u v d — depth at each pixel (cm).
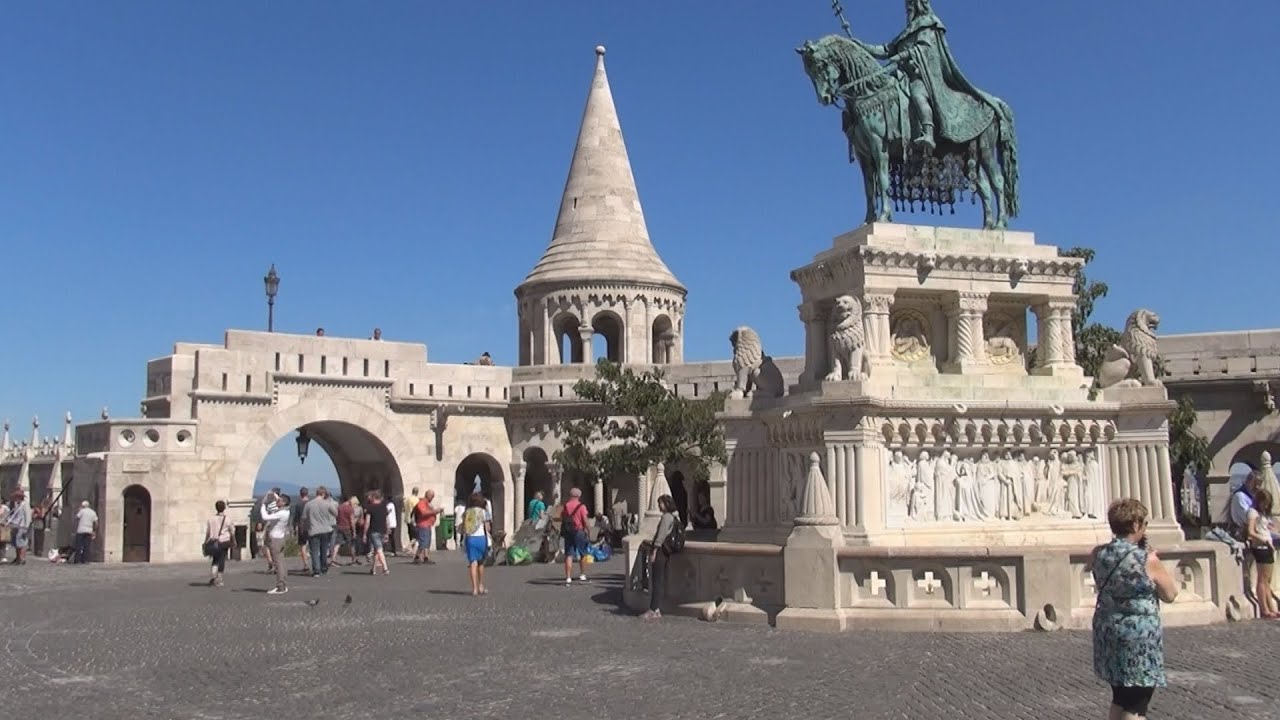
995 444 1775
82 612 1939
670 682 1152
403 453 4216
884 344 1788
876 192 1862
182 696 1155
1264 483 1755
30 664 1365
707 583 1630
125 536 3612
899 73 1898
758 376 1958
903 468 1727
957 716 980
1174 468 3052
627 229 4803
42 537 4034
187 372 3806
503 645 1438
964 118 1917
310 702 1112
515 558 3059
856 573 1490
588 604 1927
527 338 4778
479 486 4822
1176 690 1073
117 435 3634
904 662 1225
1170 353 3531
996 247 1877
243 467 3838
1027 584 1438
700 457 3569
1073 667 1184
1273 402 3391
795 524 1516
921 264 1809
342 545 3497
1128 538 776
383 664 1315
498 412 4444
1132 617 755
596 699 1084
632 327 4659
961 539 1719
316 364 4031
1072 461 1827
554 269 4712
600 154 4844
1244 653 1279
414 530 3328
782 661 1247
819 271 1898
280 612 1892
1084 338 2966
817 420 1716
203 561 3628
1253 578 1588
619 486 4588
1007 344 1928
